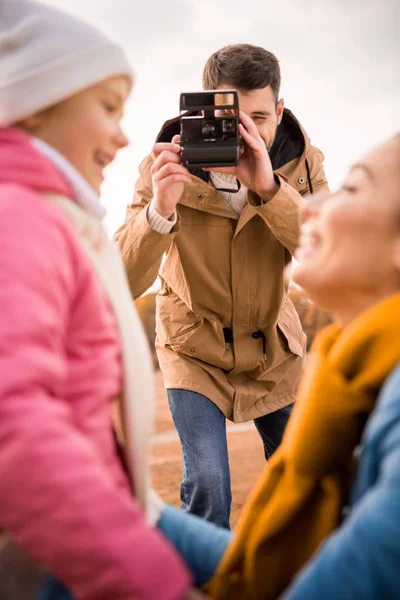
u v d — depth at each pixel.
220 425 2.40
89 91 1.09
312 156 2.50
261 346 2.47
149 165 2.52
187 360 2.45
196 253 2.39
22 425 0.77
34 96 1.04
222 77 2.31
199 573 1.22
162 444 4.34
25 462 0.77
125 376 1.06
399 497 0.78
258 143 2.12
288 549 1.01
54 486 0.77
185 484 2.35
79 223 1.03
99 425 0.97
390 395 0.85
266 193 2.19
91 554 0.77
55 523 0.77
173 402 2.41
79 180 1.06
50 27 1.06
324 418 0.93
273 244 2.40
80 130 1.09
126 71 1.11
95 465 0.81
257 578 1.01
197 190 2.34
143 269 2.27
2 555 0.91
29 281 0.84
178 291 2.45
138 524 0.80
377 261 0.97
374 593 0.78
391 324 0.91
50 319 0.84
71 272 0.93
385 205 0.96
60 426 0.80
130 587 0.77
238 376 2.51
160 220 2.18
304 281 1.03
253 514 1.04
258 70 2.29
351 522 0.82
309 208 1.08
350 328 0.97
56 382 0.84
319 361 0.98
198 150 2.06
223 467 2.32
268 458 2.71
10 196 0.91
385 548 0.77
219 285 2.40
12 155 0.99
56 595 0.90
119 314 1.06
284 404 2.56
